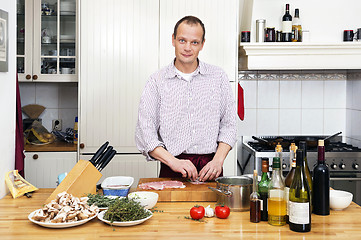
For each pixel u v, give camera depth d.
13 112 2.28
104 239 1.55
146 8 3.55
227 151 2.40
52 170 3.62
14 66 2.29
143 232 1.63
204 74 2.43
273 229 1.67
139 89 3.59
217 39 3.58
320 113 4.16
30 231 1.64
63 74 3.79
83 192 2.03
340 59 3.63
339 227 1.68
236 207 1.91
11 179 2.20
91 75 3.57
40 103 4.18
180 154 2.44
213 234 1.61
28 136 3.77
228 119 2.48
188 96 2.41
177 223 1.74
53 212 1.72
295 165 1.81
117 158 3.60
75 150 3.63
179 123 2.42
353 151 3.54
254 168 3.53
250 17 3.76
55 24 3.80
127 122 3.60
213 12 3.56
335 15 3.82
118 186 2.14
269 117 4.16
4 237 1.57
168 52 3.57
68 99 4.20
